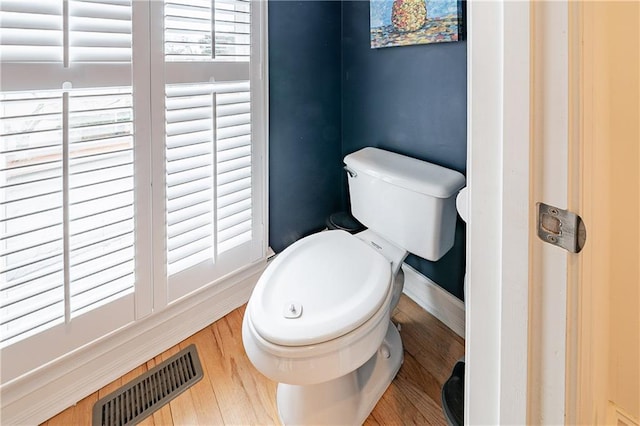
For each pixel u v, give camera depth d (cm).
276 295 107
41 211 104
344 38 188
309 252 129
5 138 97
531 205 44
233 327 160
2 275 100
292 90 175
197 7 132
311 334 93
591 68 40
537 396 47
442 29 134
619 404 49
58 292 111
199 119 139
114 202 121
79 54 106
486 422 54
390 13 153
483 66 48
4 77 94
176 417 117
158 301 137
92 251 118
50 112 102
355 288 110
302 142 184
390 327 146
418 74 150
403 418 117
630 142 45
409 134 157
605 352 47
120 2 113
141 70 120
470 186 52
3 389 104
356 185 155
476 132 50
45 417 115
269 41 162
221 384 130
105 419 116
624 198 45
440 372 134
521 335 47
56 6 100
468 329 56
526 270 45
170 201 136
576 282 42
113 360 130
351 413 113
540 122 42
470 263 54
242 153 158
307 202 193
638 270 48
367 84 177
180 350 146
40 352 110
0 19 92
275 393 126
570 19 39
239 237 166
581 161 41
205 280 153
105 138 115
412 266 176
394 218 137
